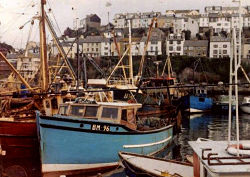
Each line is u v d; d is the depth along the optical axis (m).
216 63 74.62
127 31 105.44
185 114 39.06
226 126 30.70
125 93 30.64
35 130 16.89
